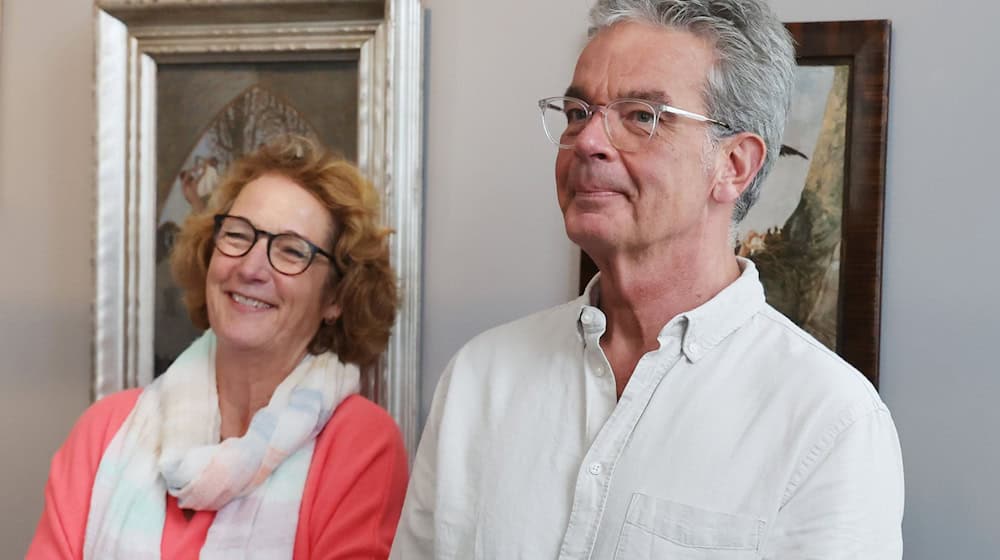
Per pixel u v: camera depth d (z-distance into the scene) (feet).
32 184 7.48
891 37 6.19
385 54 6.72
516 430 4.54
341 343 6.53
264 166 6.44
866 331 6.11
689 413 4.19
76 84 7.44
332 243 6.37
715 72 4.23
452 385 4.87
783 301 6.27
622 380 4.48
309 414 6.01
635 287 4.33
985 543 6.02
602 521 4.16
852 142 6.17
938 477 6.09
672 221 4.17
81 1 7.43
